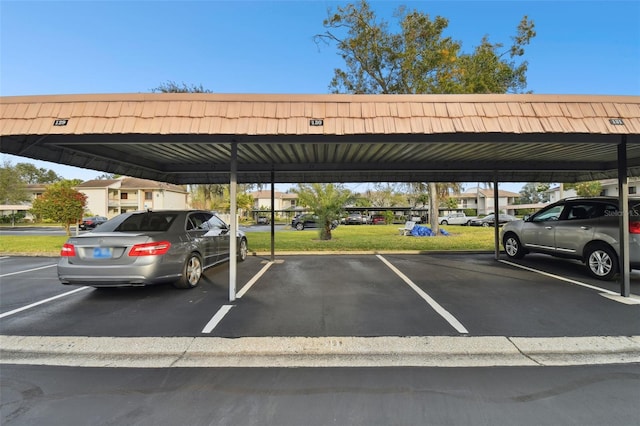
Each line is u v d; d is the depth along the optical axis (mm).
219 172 8695
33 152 5465
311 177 9977
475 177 10008
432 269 8039
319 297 5605
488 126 4406
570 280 6703
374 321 4461
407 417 2537
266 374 3201
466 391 2889
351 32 15867
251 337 3969
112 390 2934
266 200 66062
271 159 8000
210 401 2764
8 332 4172
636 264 6164
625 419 2504
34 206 16578
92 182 45469
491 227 28344
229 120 4395
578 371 3227
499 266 8367
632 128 4531
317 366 3354
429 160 8336
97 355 3623
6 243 14469
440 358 3508
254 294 5805
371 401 2746
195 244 6371
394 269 8070
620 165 5289
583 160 8312
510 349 3656
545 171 8688
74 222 15078
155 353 3646
